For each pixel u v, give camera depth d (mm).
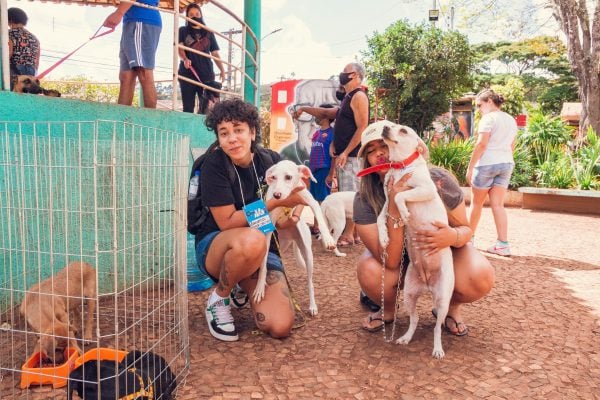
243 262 2939
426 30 20000
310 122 10711
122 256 3607
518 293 4211
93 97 10648
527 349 3037
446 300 2865
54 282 2766
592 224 8398
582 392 2518
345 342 3092
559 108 34844
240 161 3113
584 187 10180
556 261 5527
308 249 3602
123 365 2164
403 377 2645
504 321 3521
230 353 2904
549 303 3953
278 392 2457
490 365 2803
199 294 4023
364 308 3754
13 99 3021
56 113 3248
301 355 2895
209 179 3062
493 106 5656
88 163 3371
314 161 6445
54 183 3229
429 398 2432
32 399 2340
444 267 2873
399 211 2916
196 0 7477
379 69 20094
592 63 14547
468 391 2506
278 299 3139
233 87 6586
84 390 2057
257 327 3293
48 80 9156
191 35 6094
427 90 19875
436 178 3129
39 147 3141
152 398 2117
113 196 1926
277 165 3047
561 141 11852
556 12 15164
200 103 6410
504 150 5648
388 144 2951
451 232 2869
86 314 3350
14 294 3096
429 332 3283
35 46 4891
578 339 3213
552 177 10602
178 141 2664
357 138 5594
